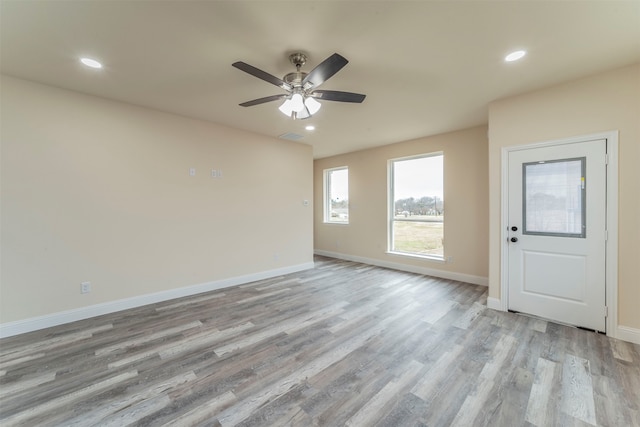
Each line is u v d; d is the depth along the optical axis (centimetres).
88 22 180
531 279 298
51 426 153
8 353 227
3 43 204
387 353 227
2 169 256
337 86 278
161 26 185
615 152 247
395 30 191
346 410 164
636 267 240
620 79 243
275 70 246
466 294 376
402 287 410
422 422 155
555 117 277
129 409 165
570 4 166
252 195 448
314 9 169
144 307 331
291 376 197
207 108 341
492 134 317
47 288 278
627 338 244
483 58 228
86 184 300
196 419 157
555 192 280
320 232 692
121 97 307
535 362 213
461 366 209
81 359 219
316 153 618
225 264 415
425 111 350
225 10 170
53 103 279
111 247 316
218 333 263
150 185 344
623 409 164
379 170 552
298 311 318
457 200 443
